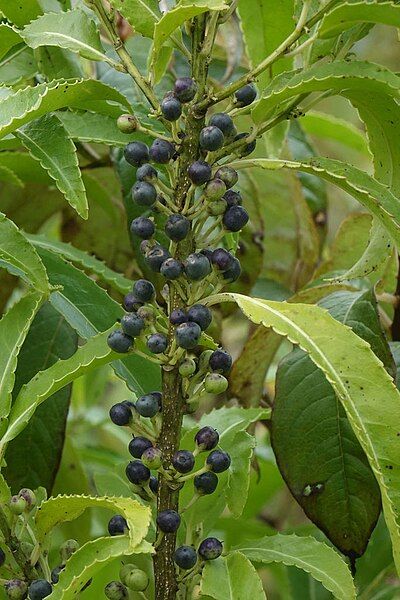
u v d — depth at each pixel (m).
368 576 0.84
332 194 1.35
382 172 0.70
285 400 0.74
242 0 0.72
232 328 1.16
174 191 0.66
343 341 0.62
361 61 0.65
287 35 0.73
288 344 1.00
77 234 0.92
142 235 0.65
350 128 0.96
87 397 1.00
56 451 0.79
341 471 0.73
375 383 0.62
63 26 0.68
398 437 0.61
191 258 0.63
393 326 0.82
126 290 0.78
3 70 0.79
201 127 0.65
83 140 0.74
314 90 0.66
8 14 0.72
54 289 0.69
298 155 0.92
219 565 0.65
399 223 0.65
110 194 0.91
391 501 0.61
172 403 0.65
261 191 0.90
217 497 0.72
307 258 0.91
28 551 0.68
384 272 0.84
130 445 0.66
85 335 0.73
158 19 0.66
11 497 0.67
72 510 0.66
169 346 0.65
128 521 0.61
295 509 1.07
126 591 0.66
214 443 0.66
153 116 0.66
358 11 0.63
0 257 0.69
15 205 0.91
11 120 0.65
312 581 0.85
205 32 0.66
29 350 0.81
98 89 0.67
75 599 0.66
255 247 0.86
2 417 0.68
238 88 0.65
